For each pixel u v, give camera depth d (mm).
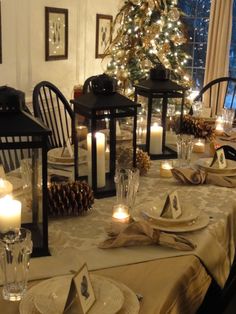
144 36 4812
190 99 4848
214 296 1575
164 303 1206
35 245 1428
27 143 1353
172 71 4977
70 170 2244
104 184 1986
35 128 1344
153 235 1502
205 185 2156
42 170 1385
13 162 2596
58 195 1699
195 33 6070
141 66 4797
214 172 2248
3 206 1441
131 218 1627
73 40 4863
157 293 1242
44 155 1373
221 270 1599
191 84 5234
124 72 4809
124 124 2605
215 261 1544
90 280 1174
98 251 1465
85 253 1449
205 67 5812
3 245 1197
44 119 3543
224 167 2264
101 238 1570
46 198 1401
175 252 1472
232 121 3234
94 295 1149
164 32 4938
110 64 5016
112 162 2049
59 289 1182
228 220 1825
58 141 3400
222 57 5684
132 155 2076
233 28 5793
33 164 1473
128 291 1201
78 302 1087
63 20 4605
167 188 2100
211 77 5785
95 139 1874
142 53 4871
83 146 2107
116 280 1288
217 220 1758
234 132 3166
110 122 1994
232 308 1285
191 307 1383
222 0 5520
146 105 2789
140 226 1519
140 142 2615
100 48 5414
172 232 1604
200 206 1899
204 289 1467
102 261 1397
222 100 5711
